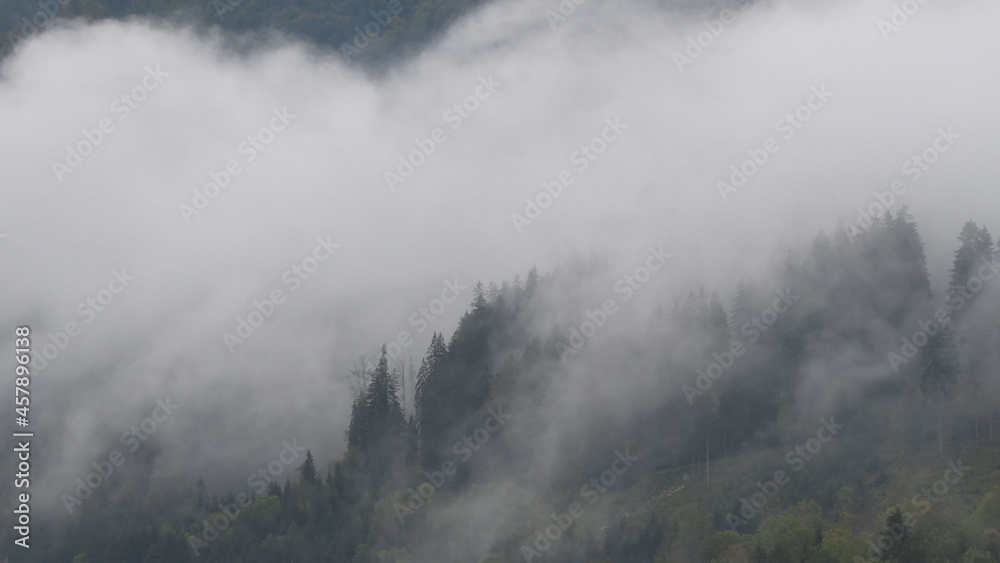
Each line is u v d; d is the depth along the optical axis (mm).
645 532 157250
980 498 141375
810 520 146750
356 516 192750
